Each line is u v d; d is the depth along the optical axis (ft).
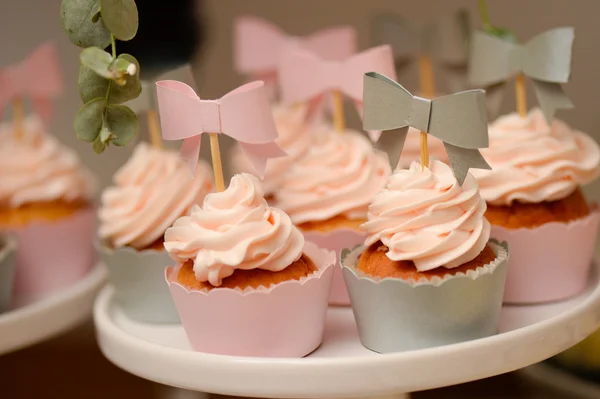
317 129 2.11
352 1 2.57
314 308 1.68
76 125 1.64
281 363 1.57
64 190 2.26
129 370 1.73
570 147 1.88
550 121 1.90
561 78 1.86
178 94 1.71
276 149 1.77
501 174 1.84
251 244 1.64
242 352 1.67
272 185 2.04
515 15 2.39
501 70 1.95
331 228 1.91
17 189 2.23
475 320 1.65
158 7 2.39
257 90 1.69
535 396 2.19
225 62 2.65
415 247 1.66
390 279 1.64
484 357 1.57
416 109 1.67
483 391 2.23
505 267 1.68
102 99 1.63
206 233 1.67
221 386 1.60
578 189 1.91
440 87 2.53
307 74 2.09
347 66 2.01
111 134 1.63
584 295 1.86
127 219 1.95
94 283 2.16
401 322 1.66
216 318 1.66
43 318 1.98
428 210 1.67
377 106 1.70
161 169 1.99
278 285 1.63
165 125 1.73
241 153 2.41
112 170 2.67
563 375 2.12
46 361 2.48
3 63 2.62
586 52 2.29
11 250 1.99
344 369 1.55
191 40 2.48
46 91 2.35
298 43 2.36
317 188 1.95
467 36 2.24
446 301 1.63
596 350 2.06
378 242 1.74
